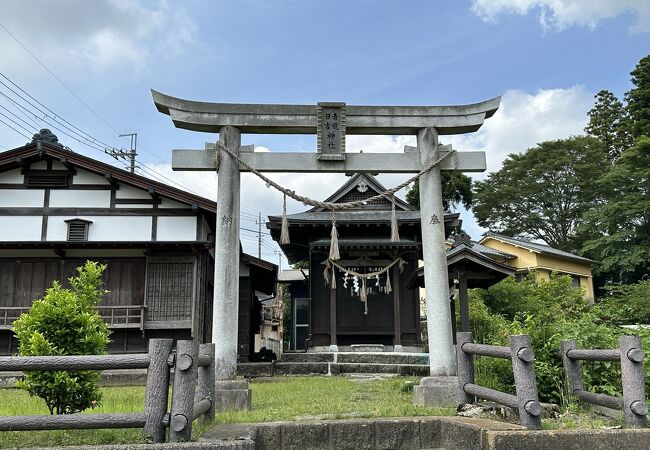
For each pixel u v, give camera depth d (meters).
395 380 11.25
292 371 14.00
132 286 14.45
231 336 7.44
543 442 4.41
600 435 4.49
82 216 15.05
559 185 34.97
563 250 34.50
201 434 4.63
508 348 5.12
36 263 14.34
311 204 8.28
